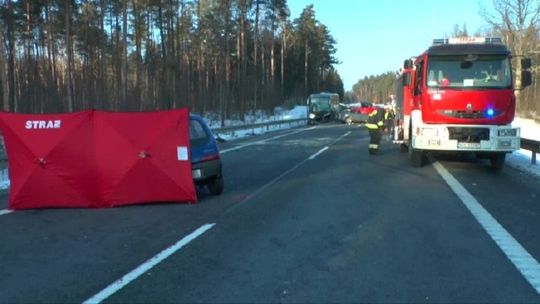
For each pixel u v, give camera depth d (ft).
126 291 18.72
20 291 18.88
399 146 78.18
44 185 34.22
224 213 32.07
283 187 41.68
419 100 50.34
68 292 18.71
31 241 25.94
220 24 225.15
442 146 48.29
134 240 25.82
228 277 20.10
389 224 28.58
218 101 242.99
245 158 64.64
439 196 37.01
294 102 309.42
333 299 17.78
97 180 34.60
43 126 34.63
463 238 25.58
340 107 204.44
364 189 40.19
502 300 17.67
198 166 36.60
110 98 196.85
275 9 242.17
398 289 18.69
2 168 48.70
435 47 49.21
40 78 197.57
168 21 179.22
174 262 22.08
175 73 182.29
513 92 47.80
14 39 160.66
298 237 25.96
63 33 184.65
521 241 25.04
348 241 25.13
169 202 35.76
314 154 68.90
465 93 47.57
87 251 23.98
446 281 19.51
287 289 18.76
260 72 287.28
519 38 146.61
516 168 52.95
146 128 35.37
